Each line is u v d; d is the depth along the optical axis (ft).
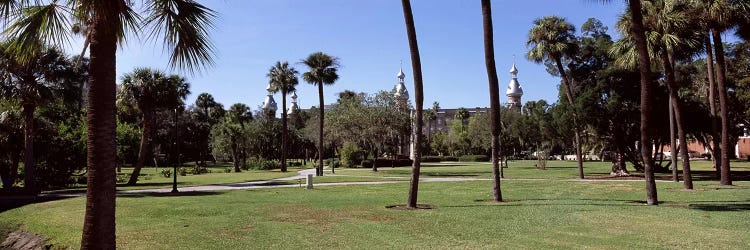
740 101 148.46
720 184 83.30
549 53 113.50
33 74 90.02
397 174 150.30
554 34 110.63
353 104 174.29
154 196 75.31
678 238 33.63
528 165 212.84
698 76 157.58
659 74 116.47
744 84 136.36
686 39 80.02
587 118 113.60
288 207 56.13
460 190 80.07
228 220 46.32
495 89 60.95
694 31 80.02
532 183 95.81
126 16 24.57
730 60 144.36
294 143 320.29
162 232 40.19
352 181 114.83
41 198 80.18
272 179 128.67
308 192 80.28
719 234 35.01
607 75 117.60
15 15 22.30
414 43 55.11
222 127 200.54
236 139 198.18
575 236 34.99
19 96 87.61
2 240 50.31
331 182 111.34
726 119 81.10
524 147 332.80
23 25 23.31
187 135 265.95
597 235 35.27
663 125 116.67
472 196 68.54
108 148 22.65
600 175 127.85
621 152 123.65
